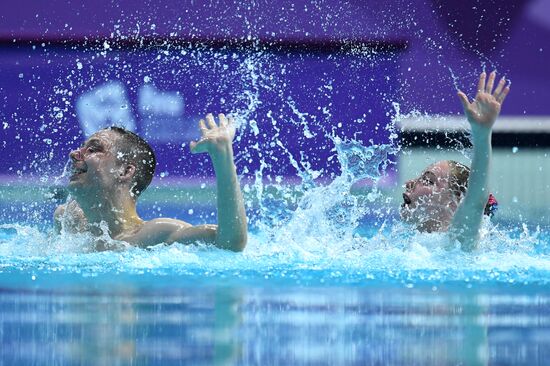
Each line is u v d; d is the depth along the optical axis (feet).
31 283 25.82
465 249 34.12
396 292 24.41
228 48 79.66
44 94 79.15
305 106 79.20
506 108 82.38
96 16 79.92
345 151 78.64
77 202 34.86
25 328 18.43
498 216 69.67
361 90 80.43
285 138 77.77
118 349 16.31
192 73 79.00
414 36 81.30
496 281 27.30
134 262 30.94
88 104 78.84
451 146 79.82
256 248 34.86
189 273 28.50
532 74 82.02
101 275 27.84
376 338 17.65
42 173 77.05
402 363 15.38
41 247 35.09
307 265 30.83
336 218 45.39
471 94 81.10
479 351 16.43
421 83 81.10
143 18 79.92
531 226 62.69
